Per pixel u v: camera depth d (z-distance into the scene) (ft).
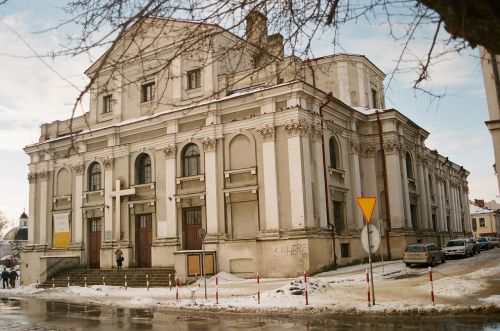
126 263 110.83
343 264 100.53
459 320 40.73
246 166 99.14
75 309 65.21
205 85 104.63
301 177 92.58
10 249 248.73
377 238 49.06
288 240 91.40
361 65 129.70
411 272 87.81
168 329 43.39
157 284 95.45
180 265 92.84
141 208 111.86
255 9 17.31
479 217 323.78
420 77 16.22
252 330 40.75
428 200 139.85
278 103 97.60
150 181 113.39
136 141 115.24
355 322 42.47
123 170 115.85
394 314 45.57
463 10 11.75
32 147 133.39
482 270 78.48
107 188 116.98
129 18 13.79
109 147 118.01
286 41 18.81
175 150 107.86
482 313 43.42
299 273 89.45
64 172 128.06
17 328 47.44
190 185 105.60
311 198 94.53
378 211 118.52
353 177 112.88
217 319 49.06
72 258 117.60
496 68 15.51
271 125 96.27
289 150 94.48
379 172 121.19
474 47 13.69
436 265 99.40
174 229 105.40
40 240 128.16
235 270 96.48
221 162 102.01
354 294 59.47
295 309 51.72
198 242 103.55
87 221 121.08
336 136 108.78
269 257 92.94
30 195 132.46
